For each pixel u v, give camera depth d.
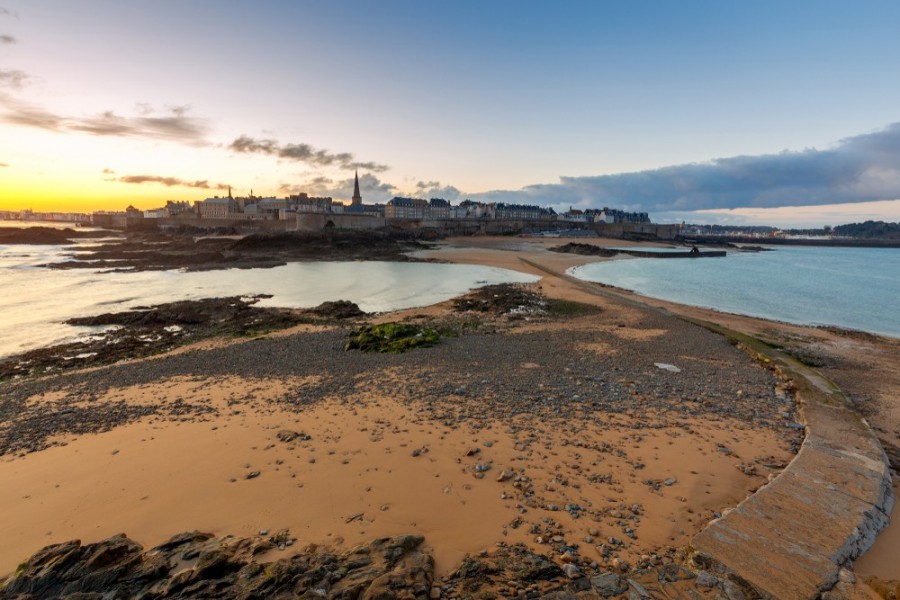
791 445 10.93
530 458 9.87
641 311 31.42
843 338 24.97
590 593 5.88
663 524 7.61
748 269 70.00
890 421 13.33
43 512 8.17
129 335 26.16
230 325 28.09
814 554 6.79
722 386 15.41
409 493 8.49
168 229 139.62
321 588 5.75
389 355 19.67
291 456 10.06
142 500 8.46
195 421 12.39
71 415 13.12
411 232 121.19
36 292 39.66
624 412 12.74
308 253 77.12
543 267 62.22
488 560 6.51
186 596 5.69
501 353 19.84
